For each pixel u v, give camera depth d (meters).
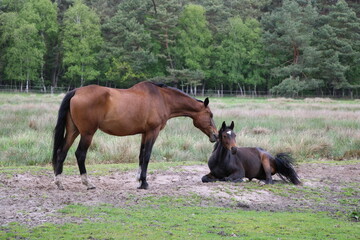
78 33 60.62
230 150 8.09
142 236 4.87
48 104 27.39
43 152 11.48
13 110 22.44
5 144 12.63
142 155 8.18
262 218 5.96
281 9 66.69
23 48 57.59
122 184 8.23
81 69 61.81
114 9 72.00
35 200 6.43
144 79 64.81
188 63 65.00
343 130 16.75
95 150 12.54
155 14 64.75
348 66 60.19
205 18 68.88
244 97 62.59
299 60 63.66
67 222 5.37
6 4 63.41
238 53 66.25
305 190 8.12
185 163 10.84
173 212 6.06
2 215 5.61
